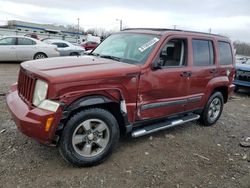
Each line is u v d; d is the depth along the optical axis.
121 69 4.12
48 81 3.55
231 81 6.51
